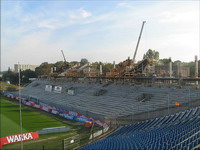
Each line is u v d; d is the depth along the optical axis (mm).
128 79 66562
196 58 47656
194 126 25156
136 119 38688
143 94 50719
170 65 55250
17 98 85938
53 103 64688
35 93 93875
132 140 24406
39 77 133875
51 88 87125
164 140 21609
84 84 80500
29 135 32062
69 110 54500
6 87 129875
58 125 41344
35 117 49688
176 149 17906
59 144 29297
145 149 19656
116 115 41531
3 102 78438
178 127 26375
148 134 25703
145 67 64000
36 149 27656
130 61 69188
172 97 42844
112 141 25781
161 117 35438
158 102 42875
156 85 53438
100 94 63344
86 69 104312
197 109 34375
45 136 33500
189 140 19797
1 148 28328
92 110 50219
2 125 41969
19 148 28234
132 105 45969
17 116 50969
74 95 71000
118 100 53125
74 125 41156
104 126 36844
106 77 68062
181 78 47281
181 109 36406
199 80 47188
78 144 28828
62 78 106562
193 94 40656
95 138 31219
